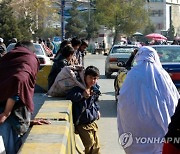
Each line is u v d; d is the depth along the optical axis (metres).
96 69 8.02
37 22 74.62
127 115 6.16
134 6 88.81
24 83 5.77
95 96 8.00
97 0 88.94
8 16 47.72
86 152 7.93
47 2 76.06
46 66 17.39
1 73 5.86
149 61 6.29
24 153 4.75
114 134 11.30
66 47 10.25
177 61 15.94
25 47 6.11
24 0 70.62
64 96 9.12
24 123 6.03
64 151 5.01
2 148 5.53
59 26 86.19
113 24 88.88
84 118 7.83
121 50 28.88
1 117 5.75
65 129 6.12
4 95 5.76
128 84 6.20
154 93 6.10
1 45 20.72
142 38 105.56
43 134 5.73
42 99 14.03
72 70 8.69
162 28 159.62
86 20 93.50
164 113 6.07
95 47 79.56
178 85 14.77
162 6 159.62
